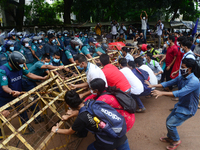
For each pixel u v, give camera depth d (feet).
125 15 47.29
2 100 9.19
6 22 53.36
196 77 7.68
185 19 64.64
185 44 11.89
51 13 55.88
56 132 6.54
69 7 47.03
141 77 12.62
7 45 15.35
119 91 7.22
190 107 7.95
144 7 46.19
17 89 9.48
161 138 9.69
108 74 9.12
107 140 5.87
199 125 11.13
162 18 61.05
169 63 16.17
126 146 6.86
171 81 8.79
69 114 7.09
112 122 5.83
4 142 5.32
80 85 8.99
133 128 11.00
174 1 49.19
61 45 25.22
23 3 46.93
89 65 8.58
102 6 48.91
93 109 5.87
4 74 8.50
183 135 10.16
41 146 5.92
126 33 40.11
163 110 13.32
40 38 20.62
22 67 9.00
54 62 13.83
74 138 9.86
